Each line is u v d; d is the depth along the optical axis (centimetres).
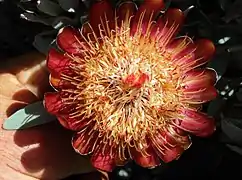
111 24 20
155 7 20
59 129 22
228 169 24
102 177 23
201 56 20
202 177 24
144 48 20
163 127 20
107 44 20
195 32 22
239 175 24
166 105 20
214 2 22
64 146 22
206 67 21
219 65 22
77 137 20
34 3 22
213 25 22
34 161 21
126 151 20
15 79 22
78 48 20
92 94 20
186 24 22
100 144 20
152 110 20
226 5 22
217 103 22
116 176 25
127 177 26
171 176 25
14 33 25
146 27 20
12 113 21
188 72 20
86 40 20
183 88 20
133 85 19
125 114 20
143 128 20
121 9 20
